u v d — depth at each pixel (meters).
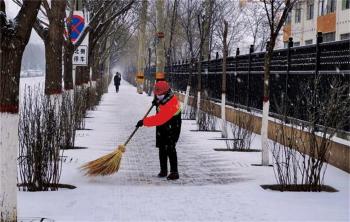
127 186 7.69
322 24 33.41
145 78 47.69
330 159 9.52
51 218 5.62
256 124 14.41
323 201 6.68
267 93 9.52
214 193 7.13
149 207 6.26
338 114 8.20
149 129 15.79
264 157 9.58
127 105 26.86
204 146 12.33
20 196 6.68
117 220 5.62
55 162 7.29
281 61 13.02
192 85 25.44
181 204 6.44
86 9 18.06
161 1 21.91
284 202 6.60
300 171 8.03
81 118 15.23
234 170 9.23
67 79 13.33
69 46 13.25
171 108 8.37
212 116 16.02
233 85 18.19
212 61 21.56
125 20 34.97
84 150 11.12
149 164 9.88
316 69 10.58
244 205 6.41
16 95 5.10
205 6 23.30
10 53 5.05
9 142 5.04
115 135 14.12
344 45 9.56
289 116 11.95
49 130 7.36
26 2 5.16
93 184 7.83
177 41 33.56
